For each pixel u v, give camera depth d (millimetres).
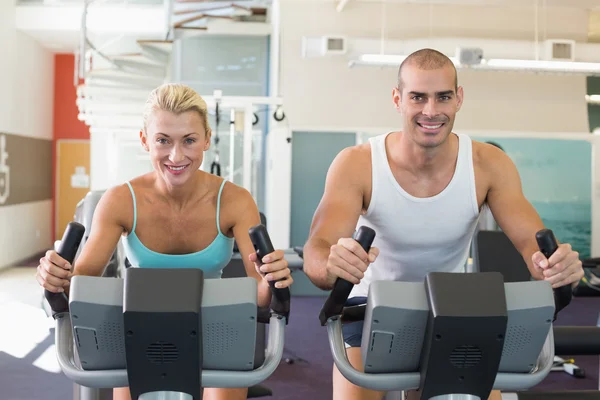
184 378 1390
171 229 1866
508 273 3209
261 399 4027
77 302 1355
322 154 8062
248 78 8711
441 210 1888
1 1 9344
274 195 7836
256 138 8406
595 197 8344
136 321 1326
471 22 8289
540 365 1514
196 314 1327
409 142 1778
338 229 1816
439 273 1380
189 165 1654
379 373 1456
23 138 10617
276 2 7551
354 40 7457
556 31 8398
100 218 1829
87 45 7949
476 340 1359
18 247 10516
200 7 7824
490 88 8344
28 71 10797
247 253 1812
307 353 5141
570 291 1466
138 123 7617
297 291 8047
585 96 8414
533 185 8328
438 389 1412
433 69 1630
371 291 1378
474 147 1911
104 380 1439
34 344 5336
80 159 12586
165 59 8578
